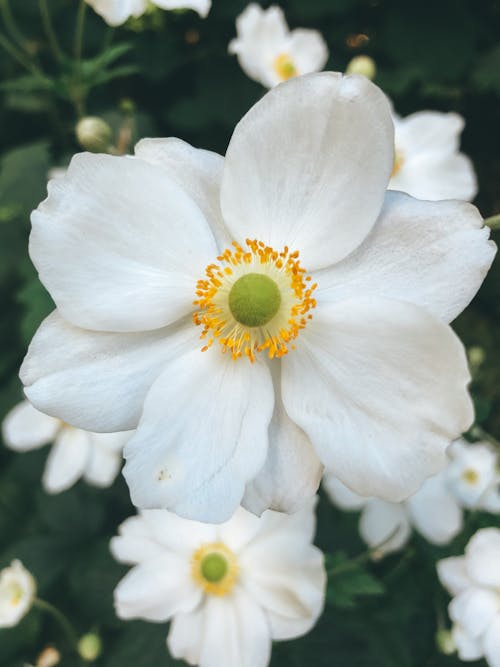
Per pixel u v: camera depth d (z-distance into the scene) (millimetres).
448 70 322
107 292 109
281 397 115
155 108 334
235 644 164
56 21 300
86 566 231
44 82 222
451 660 197
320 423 109
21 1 296
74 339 111
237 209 112
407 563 195
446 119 216
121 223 109
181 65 325
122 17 163
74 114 306
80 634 237
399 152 214
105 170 107
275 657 194
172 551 172
